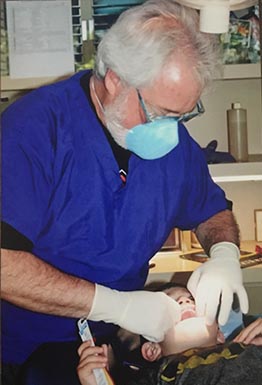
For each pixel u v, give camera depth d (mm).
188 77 1410
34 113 1549
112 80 1489
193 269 1757
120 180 1615
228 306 1664
